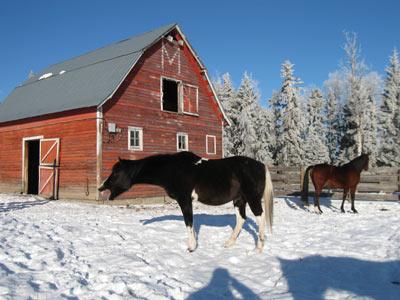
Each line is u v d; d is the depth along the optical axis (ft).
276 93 148.66
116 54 62.13
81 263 19.04
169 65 62.95
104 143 51.31
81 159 52.26
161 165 24.27
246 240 26.05
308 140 153.38
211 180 23.26
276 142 143.02
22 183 61.57
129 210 43.65
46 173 56.85
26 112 62.03
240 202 24.82
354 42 108.78
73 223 28.94
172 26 62.13
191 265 20.39
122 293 15.48
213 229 29.35
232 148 137.49
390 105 147.43
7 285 14.66
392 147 133.18
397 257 20.72
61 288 15.38
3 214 33.17
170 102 75.72
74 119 53.72
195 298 15.51
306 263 20.49
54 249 20.58
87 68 63.93
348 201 51.75
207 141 69.26
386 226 30.04
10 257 18.53
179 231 27.86
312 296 15.69
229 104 138.72
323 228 30.66
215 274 18.78
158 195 58.54
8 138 65.21
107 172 51.26
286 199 55.01
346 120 141.38
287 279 17.87
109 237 24.72
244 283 17.52
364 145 131.03
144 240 24.64
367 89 120.78
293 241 25.73
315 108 194.59
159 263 20.08
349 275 18.45
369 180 52.31
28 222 28.17
